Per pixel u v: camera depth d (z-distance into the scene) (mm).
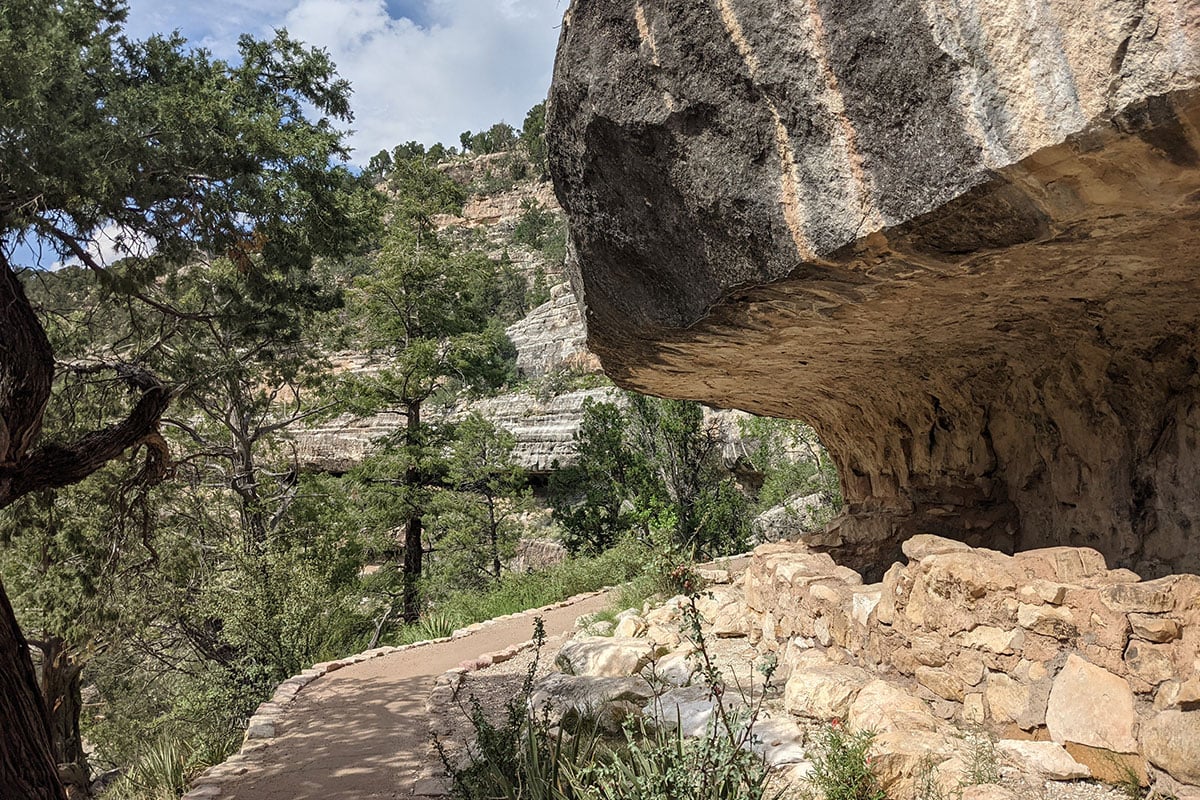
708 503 16344
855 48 2324
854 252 2604
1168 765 2684
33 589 13453
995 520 4988
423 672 8656
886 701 3684
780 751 3801
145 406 8047
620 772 3553
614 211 3436
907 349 4344
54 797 5613
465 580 21672
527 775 4070
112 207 8148
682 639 6410
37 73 7133
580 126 3287
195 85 10781
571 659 6297
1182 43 1711
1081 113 1905
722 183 2826
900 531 5781
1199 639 2682
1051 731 3107
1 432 6020
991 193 2195
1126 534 3934
